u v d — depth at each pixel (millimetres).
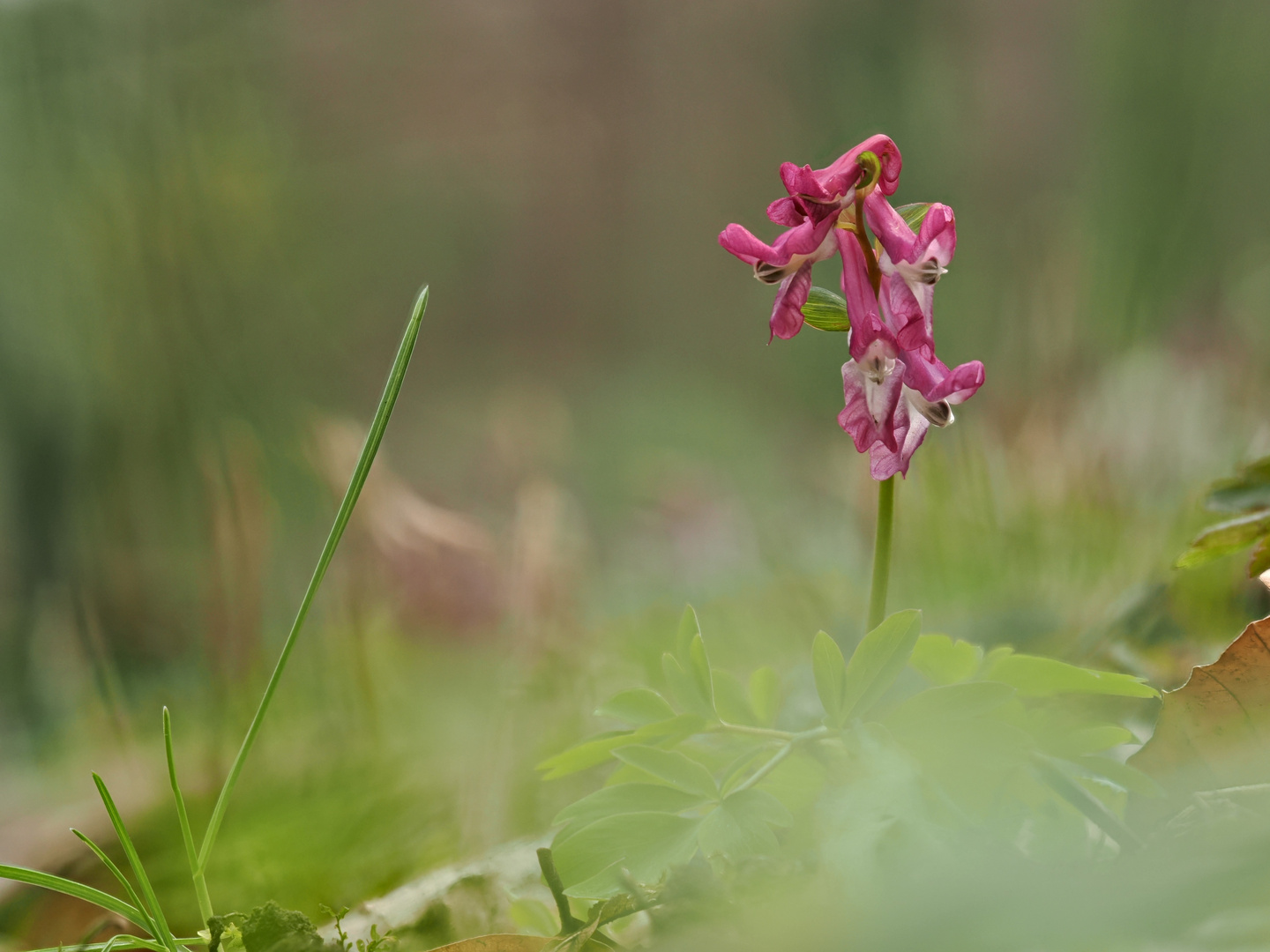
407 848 817
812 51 5336
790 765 764
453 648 1200
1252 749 743
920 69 4812
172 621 1248
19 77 1915
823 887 728
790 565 1225
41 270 1784
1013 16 4547
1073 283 1371
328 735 920
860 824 726
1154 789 739
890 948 708
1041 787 749
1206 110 2684
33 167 1854
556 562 1094
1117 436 1187
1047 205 2875
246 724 928
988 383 1433
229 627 967
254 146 2174
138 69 2031
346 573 1147
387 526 1227
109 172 1883
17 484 1573
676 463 2457
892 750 736
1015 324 1366
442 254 5594
